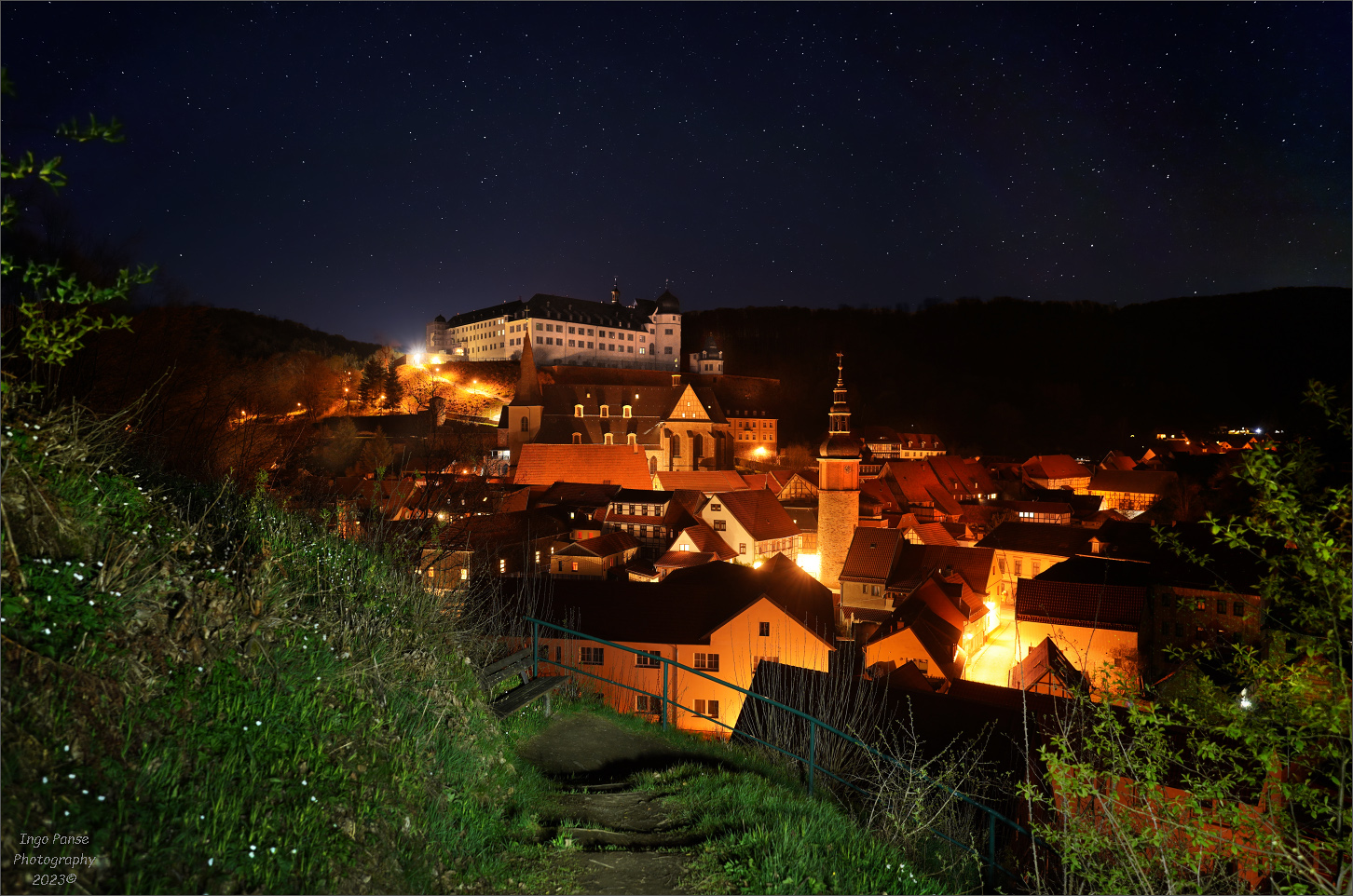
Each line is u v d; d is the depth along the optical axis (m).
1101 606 39.78
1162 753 8.11
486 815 6.21
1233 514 7.37
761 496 74.81
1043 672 29.25
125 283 4.74
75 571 4.81
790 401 178.38
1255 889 7.24
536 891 5.33
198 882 3.92
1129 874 7.40
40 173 4.05
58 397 8.21
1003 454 161.50
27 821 3.60
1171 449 135.50
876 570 55.12
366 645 6.96
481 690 8.43
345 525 10.69
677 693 29.78
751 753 10.58
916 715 20.48
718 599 32.25
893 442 137.62
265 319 158.75
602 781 8.27
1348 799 7.27
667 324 168.12
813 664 29.95
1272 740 7.25
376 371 121.12
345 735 5.66
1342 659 6.82
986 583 52.12
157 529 6.03
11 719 3.94
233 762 4.72
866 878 6.15
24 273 4.51
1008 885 8.02
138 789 4.18
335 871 4.54
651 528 68.31
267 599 6.29
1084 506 87.38
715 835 6.68
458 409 127.31
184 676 4.99
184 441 12.34
